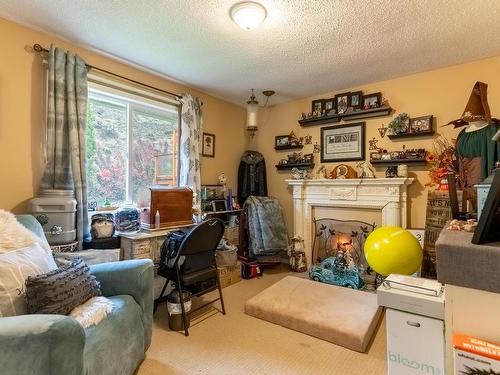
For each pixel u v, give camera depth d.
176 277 2.11
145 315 1.67
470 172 2.47
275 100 3.88
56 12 1.96
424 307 1.18
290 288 2.64
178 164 3.24
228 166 3.96
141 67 2.81
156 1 1.83
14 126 2.09
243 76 3.05
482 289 0.78
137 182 2.95
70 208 2.12
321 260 3.56
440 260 0.84
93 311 1.36
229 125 3.97
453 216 1.50
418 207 2.97
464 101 2.72
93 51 2.50
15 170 2.10
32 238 1.58
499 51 2.48
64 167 2.24
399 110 3.07
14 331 0.92
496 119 2.40
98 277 1.67
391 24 2.05
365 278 3.05
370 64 2.74
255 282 3.15
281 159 4.01
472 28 2.10
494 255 0.76
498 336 0.78
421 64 2.74
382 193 3.08
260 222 3.62
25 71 2.14
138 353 1.54
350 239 3.35
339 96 3.44
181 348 1.87
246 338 1.99
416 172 2.98
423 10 1.88
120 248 2.49
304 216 3.68
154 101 3.00
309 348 1.88
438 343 1.16
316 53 2.50
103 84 2.57
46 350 0.94
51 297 1.27
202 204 3.44
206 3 1.83
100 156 2.68
